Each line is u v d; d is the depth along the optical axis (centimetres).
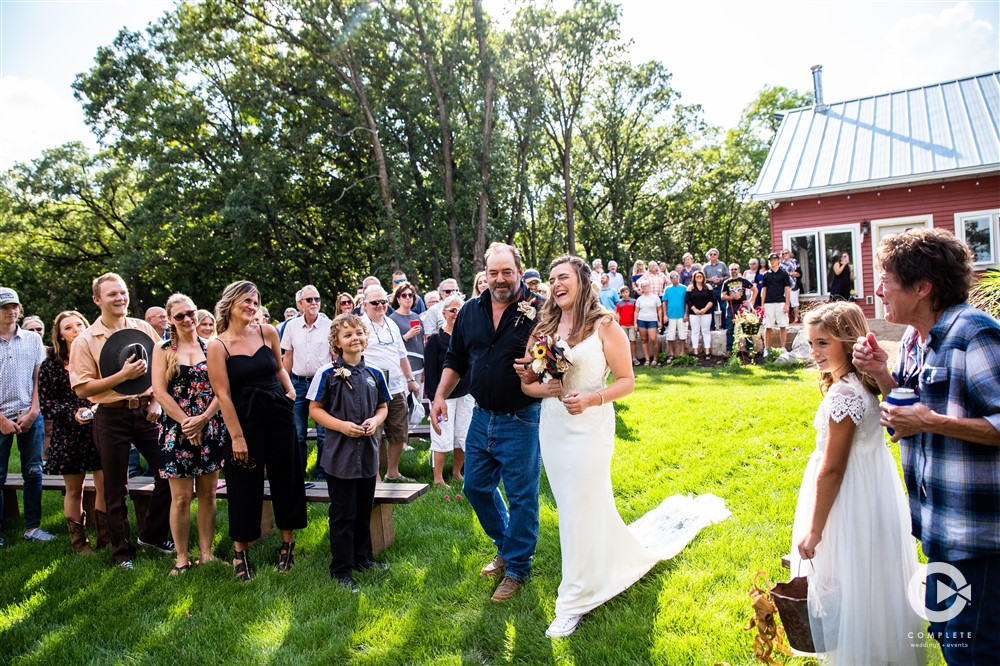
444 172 2475
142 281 2662
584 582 331
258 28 2412
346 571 407
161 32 2355
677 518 443
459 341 414
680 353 1265
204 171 2430
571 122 2984
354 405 407
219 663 321
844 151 1633
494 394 368
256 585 402
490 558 419
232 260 2542
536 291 481
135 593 404
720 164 3572
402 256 2255
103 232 3008
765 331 1185
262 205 2273
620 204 3325
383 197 2328
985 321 200
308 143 2480
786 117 1873
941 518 204
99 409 449
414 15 2352
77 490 491
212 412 421
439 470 597
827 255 1598
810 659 274
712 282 1323
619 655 296
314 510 548
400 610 359
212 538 457
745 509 450
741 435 639
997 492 195
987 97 1563
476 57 2397
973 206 1433
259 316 659
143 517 508
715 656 288
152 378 422
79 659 331
